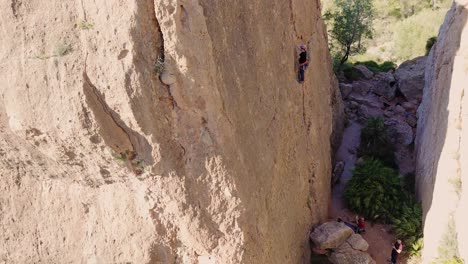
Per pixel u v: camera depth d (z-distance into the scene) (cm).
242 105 1300
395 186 2286
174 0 1016
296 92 1778
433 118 2273
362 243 1956
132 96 1040
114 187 1260
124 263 1320
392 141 2786
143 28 1021
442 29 2580
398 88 3231
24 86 1041
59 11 1020
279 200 1590
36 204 1347
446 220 1791
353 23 3338
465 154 1706
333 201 2352
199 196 1231
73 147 1104
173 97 1118
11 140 1174
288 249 1695
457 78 1906
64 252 1355
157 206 1246
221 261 1330
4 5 1031
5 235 1391
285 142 1662
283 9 1638
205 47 1085
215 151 1192
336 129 2681
